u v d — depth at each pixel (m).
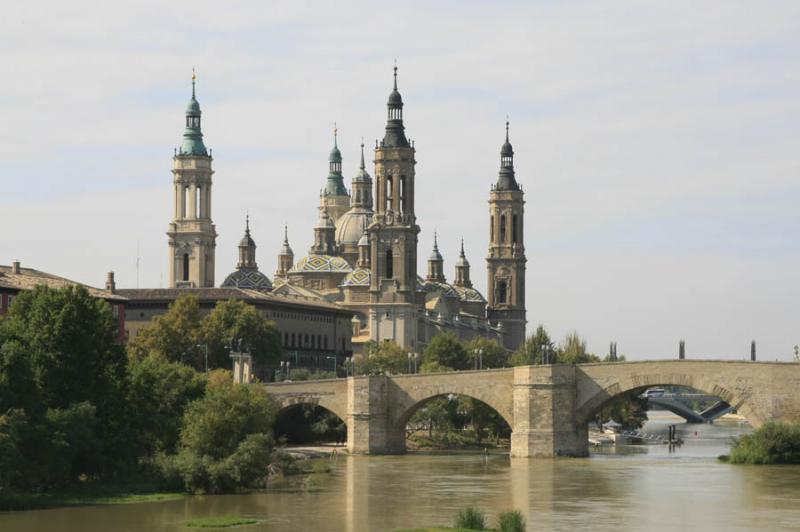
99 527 186.88
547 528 191.00
